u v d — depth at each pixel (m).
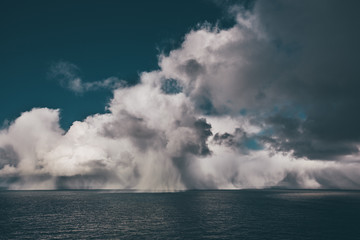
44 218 82.50
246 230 60.38
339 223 70.62
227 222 72.31
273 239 51.44
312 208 113.56
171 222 72.50
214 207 117.81
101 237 53.66
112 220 77.00
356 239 51.75
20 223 72.38
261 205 128.50
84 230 61.28
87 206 124.81
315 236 54.16
